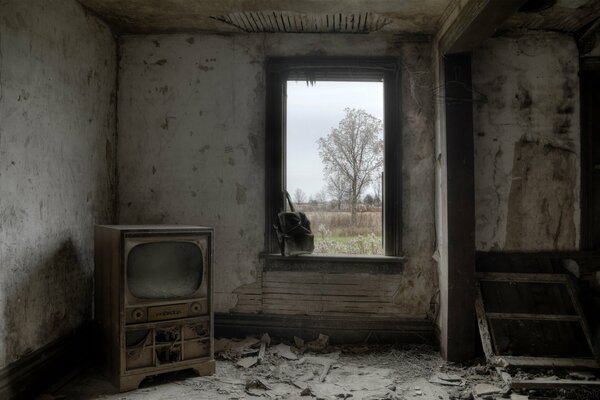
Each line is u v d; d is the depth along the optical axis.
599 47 3.57
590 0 3.05
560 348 3.19
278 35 3.81
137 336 2.85
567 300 3.41
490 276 3.49
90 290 3.41
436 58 3.57
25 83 2.60
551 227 3.59
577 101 3.59
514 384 2.78
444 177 3.36
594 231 3.60
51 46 2.87
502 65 3.61
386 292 3.72
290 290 3.78
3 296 2.40
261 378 3.02
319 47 3.79
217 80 3.84
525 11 3.22
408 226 3.73
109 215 3.76
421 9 3.24
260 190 3.83
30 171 2.65
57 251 2.95
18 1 2.53
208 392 2.79
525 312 3.37
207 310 3.07
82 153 3.29
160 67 3.86
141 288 2.85
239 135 3.83
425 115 3.73
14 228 2.50
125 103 3.88
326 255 3.77
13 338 2.48
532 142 3.60
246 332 3.80
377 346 3.65
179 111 3.86
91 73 3.42
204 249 3.05
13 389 2.45
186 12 3.41
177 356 2.97
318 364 3.27
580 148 3.59
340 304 3.75
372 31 3.70
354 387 2.86
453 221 3.29
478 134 3.61
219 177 3.84
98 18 3.52
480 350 3.40
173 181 3.87
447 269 3.29
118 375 2.77
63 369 2.99
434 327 3.67
